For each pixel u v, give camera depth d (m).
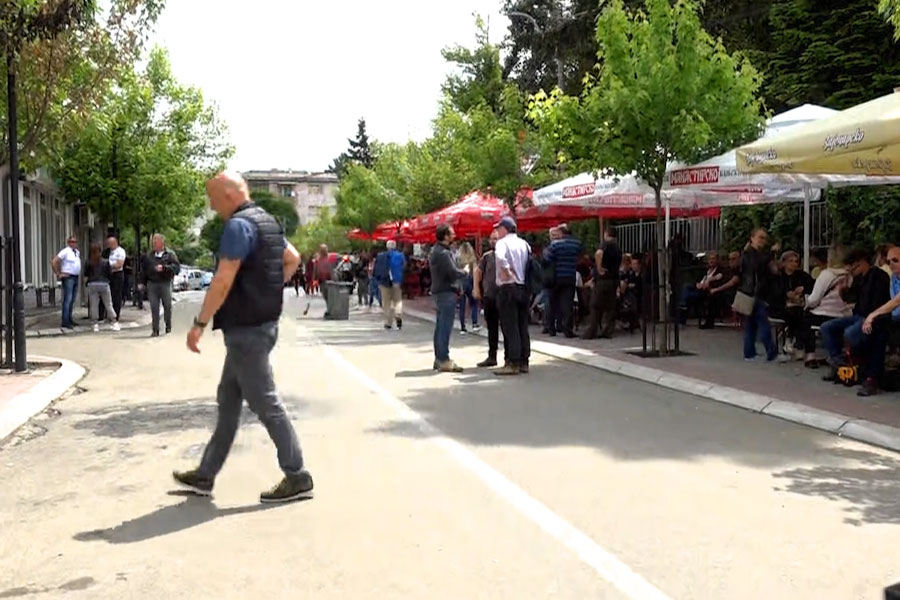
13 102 12.34
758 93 19.77
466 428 8.39
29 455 7.59
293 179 139.62
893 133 7.96
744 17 21.77
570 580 4.57
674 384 10.91
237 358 5.92
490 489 6.25
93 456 7.51
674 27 12.81
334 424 8.60
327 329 20.59
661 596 4.35
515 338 12.03
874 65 17.98
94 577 4.70
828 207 17.81
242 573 4.71
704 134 12.24
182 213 31.14
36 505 6.07
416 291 35.81
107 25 13.80
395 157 42.56
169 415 9.35
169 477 6.75
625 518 5.59
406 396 10.30
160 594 4.45
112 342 17.08
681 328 17.89
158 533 5.39
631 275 17.39
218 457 6.16
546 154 19.28
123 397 10.56
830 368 10.88
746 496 6.11
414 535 5.28
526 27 35.06
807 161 9.07
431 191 32.97
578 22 24.61
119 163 26.75
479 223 20.44
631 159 12.95
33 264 26.25
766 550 5.02
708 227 23.14
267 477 6.66
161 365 13.48
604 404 9.75
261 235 5.88
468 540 5.18
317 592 4.45
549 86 34.19
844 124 8.61
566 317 16.52
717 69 12.79
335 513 5.73
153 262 18.38
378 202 42.19
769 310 12.56
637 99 12.32
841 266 11.14
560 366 13.05
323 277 27.09
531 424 8.59
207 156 30.23
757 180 12.18
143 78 22.28
